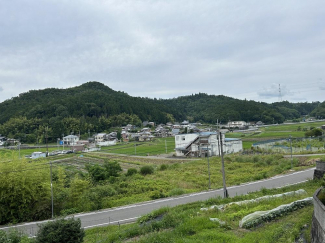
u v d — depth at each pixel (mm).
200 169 32719
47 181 20141
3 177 18172
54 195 19969
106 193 22719
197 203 15953
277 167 27859
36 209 18875
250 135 66438
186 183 25609
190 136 54094
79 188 20969
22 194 18344
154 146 72000
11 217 18172
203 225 10633
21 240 11516
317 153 34969
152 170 33250
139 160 48000
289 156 34938
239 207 13305
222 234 9422
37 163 21172
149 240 9875
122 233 11742
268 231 9344
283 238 8602
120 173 33531
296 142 45594
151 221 13023
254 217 10758
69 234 10203
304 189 15922
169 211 14305
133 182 26828
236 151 51344
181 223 11344
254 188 20125
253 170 29984
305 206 11742
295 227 9398
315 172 18969
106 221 15734
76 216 17641
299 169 25797
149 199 20500
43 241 9984
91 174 30453
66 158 53875
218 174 29125
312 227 8484
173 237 9758
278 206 11805
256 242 8594
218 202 15484
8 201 18328
